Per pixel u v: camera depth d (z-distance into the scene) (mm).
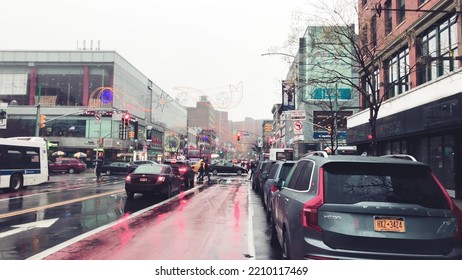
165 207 12367
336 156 4367
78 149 55500
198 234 7836
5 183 17344
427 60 13703
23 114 56531
